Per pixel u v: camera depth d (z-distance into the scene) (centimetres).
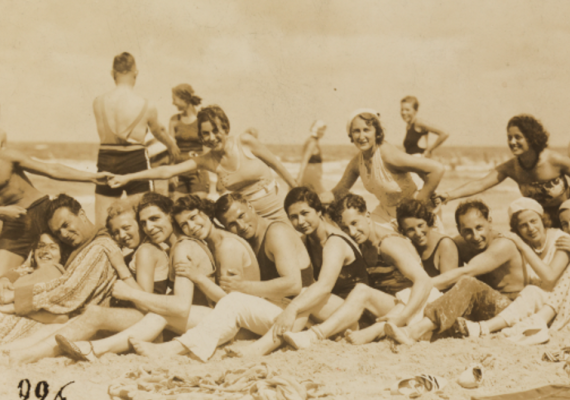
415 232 440
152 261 414
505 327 420
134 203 507
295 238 425
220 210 420
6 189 495
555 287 439
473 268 436
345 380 343
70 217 414
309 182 868
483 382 334
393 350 385
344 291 432
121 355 377
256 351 385
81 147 2784
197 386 334
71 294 397
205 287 404
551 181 518
